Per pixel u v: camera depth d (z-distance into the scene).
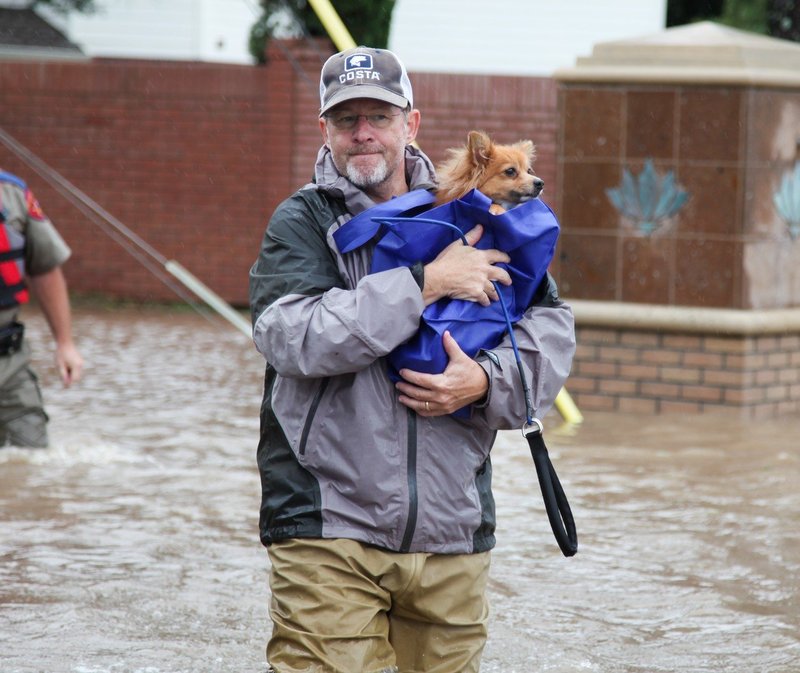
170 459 12.98
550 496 6.17
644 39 16.39
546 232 6.04
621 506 11.33
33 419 12.64
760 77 15.48
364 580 5.90
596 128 16.22
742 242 15.72
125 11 34.66
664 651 7.88
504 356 5.97
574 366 16.55
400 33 34.50
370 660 5.87
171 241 26.80
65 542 9.92
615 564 9.62
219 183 26.50
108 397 16.73
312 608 5.82
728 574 9.42
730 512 11.15
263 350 5.88
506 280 6.00
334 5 25.16
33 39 34.72
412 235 5.91
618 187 16.19
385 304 5.72
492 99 25.55
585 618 8.46
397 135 6.11
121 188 26.83
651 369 16.20
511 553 9.88
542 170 25.72
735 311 15.79
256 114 26.17
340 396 5.86
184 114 26.42
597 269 16.39
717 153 15.74
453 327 5.87
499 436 14.55
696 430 14.98
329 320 5.71
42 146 26.95
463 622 6.14
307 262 5.93
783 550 10.02
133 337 22.70
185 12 34.38
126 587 8.86
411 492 5.84
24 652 7.61
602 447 13.92
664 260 16.08
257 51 26.61
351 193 6.07
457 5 34.44
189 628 8.10
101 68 26.58
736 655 7.83
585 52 34.91
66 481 11.85
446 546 5.96
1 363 12.27
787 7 29.44
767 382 16.03
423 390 5.80
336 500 5.89
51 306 12.24
